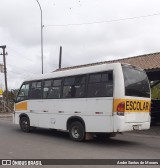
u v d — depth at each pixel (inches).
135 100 449.4
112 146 443.2
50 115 535.8
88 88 466.9
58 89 522.6
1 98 1684.3
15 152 383.2
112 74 435.8
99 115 444.8
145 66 734.5
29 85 597.3
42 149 407.8
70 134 493.0
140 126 456.1
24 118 607.2
